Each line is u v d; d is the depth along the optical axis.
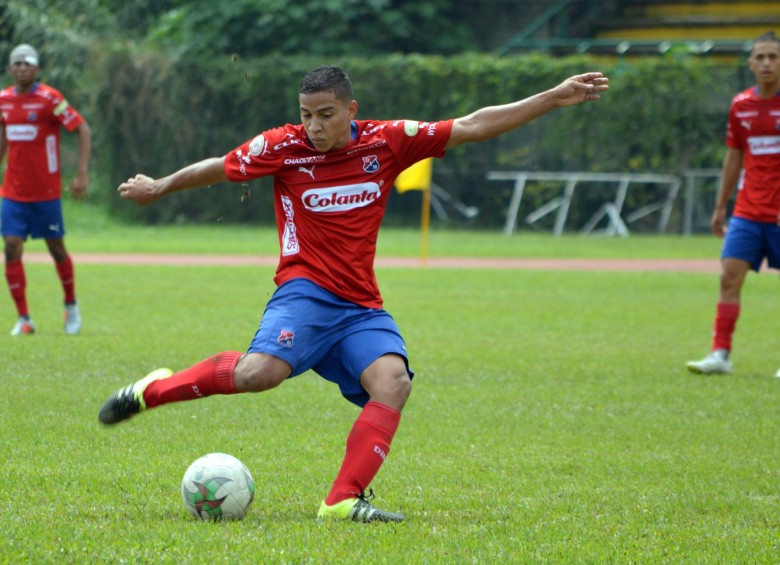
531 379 31.28
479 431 24.34
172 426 24.00
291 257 17.53
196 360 32.59
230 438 22.98
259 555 14.37
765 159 33.19
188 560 14.12
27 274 59.38
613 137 103.06
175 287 54.28
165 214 106.12
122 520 16.17
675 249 87.00
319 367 17.69
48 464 19.97
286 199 17.66
